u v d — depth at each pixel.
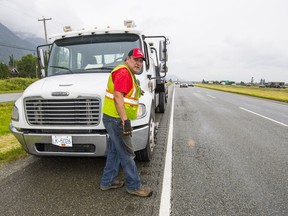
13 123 3.92
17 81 42.34
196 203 3.17
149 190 3.37
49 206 3.09
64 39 5.22
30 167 4.36
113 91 3.12
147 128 4.01
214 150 5.45
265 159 4.89
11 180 3.82
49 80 4.21
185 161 4.70
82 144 3.62
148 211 2.98
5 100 19.39
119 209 3.02
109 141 3.41
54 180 3.83
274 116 10.83
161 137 6.54
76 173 4.09
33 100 3.69
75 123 3.60
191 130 7.48
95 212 2.95
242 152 5.34
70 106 3.57
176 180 3.84
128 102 3.07
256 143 6.10
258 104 16.62
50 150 3.82
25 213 2.94
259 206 3.13
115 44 4.98
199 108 13.48
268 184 3.76
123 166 3.29
